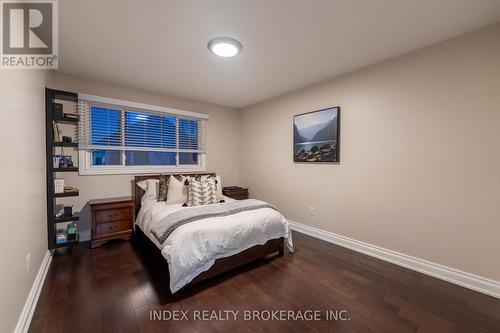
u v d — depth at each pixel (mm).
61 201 2920
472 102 2002
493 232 1920
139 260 2527
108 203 2955
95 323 1565
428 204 2271
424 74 2277
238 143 4816
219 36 2098
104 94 3211
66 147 2951
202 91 3660
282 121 3854
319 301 1846
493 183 1915
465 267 2059
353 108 2859
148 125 3668
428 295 1930
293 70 2846
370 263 2521
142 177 3473
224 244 2141
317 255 2732
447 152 2145
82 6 1664
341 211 3037
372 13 1771
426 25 1925
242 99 4129
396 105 2477
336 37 2119
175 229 2049
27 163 1748
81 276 2180
